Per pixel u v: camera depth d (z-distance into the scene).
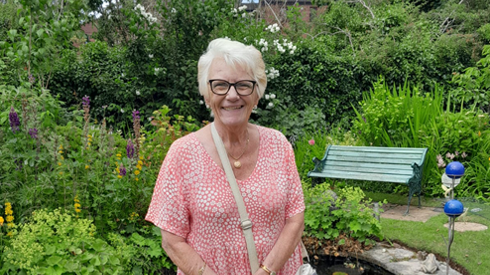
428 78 9.52
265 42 7.93
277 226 1.63
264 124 7.98
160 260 3.14
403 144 5.77
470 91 6.53
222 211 1.53
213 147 1.58
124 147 4.24
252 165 1.61
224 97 1.55
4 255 2.55
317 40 11.06
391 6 12.29
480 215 4.45
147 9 10.06
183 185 1.56
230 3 7.96
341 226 3.85
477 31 10.63
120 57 7.55
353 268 3.67
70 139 3.87
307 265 1.64
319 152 6.10
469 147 5.43
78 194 3.06
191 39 7.28
